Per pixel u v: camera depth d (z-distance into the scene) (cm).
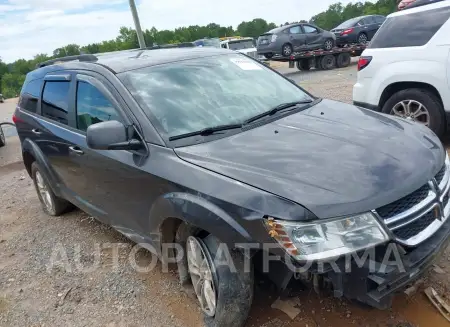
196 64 373
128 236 355
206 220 250
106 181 347
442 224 255
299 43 1908
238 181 246
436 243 247
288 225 220
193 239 279
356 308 285
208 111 326
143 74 346
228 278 253
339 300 292
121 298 337
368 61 611
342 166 248
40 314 331
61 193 457
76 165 387
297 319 282
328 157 259
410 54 562
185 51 404
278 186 234
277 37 1877
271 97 365
